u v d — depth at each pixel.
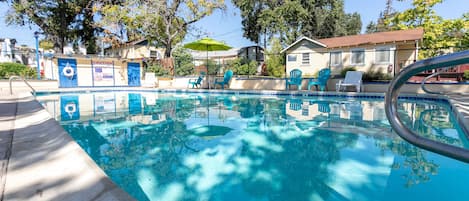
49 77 13.23
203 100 8.91
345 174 2.39
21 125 2.98
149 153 3.04
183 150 3.15
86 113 6.05
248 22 25.59
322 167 2.56
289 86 11.39
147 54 21.84
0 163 1.71
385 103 1.17
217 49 11.33
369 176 2.32
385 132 3.95
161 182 2.25
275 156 2.92
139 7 15.37
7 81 10.53
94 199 1.25
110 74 14.66
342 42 15.12
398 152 2.96
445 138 3.42
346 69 13.04
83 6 18.69
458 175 2.28
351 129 4.20
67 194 1.30
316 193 2.04
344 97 8.91
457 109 4.35
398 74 1.08
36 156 1.85
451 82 8.31
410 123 4.43
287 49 16.48
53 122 3.05
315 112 6.11
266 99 9.01
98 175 1.50
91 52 21.67
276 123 4.80
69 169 1.61
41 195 1.30
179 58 15.88
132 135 3.91
